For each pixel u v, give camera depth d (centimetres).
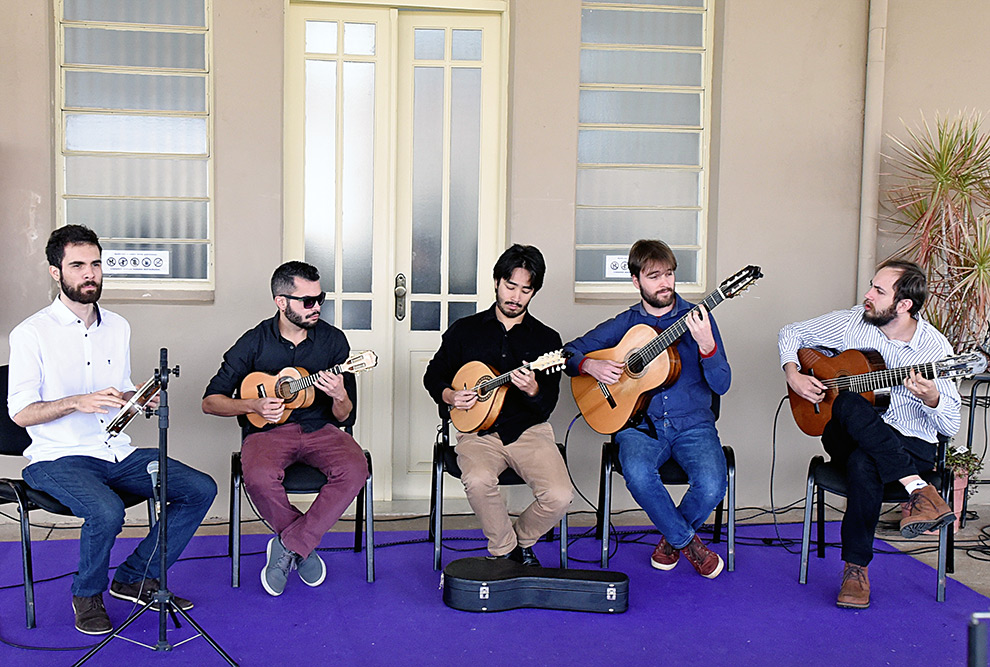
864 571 303
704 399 341
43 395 284
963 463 372
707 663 258
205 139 389
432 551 351
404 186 414
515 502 409
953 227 384
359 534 349
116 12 381
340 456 310
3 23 362
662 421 336
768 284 411
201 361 382
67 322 286
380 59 405
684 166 418
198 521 294
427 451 423
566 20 393
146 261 388
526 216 396
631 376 328
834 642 273
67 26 379
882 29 404
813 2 406
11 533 366
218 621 281
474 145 416
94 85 382
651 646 268
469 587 291
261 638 270
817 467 322
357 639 270
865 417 304
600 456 405
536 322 343
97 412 271
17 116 364
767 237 410
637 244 343
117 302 377
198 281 391
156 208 388
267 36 376
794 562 345
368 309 414
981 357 297
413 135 414
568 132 396
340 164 407
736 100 405
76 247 278
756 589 316
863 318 335
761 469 415
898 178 416
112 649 260
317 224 409
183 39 385
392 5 402
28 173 366
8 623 277
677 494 428
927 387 304
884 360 329
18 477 376
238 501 311
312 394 318
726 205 407
